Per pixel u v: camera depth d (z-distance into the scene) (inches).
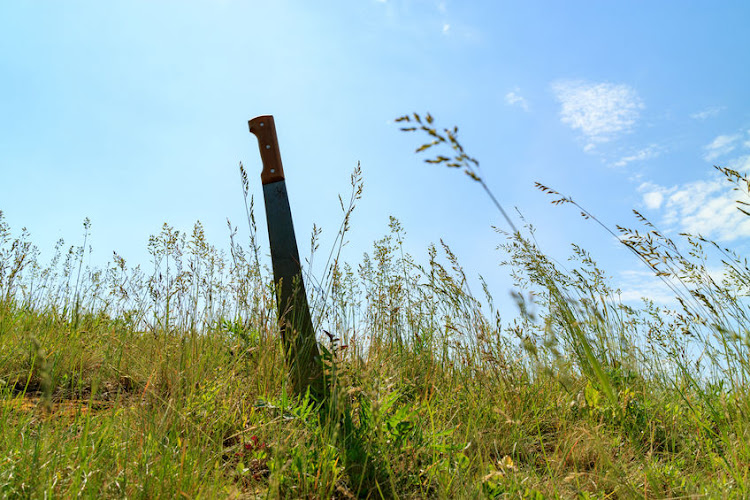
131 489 73.4
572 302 88.2
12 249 170.4
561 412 116.0
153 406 103.7
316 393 111.0
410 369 146.7
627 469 96.0
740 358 105.8
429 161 52.7
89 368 137.0
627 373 123.9
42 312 173.6
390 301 161.2
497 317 121.9
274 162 131.0
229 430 103.3
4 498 66.9
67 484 72.1
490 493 81.5
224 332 153.0
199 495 72.1
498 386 128.3
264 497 78.2
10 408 96.0
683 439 109.1
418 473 89.7
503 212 53.2
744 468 90.9
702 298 111.9
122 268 180.1
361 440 91.2
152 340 153.9
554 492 83.0
